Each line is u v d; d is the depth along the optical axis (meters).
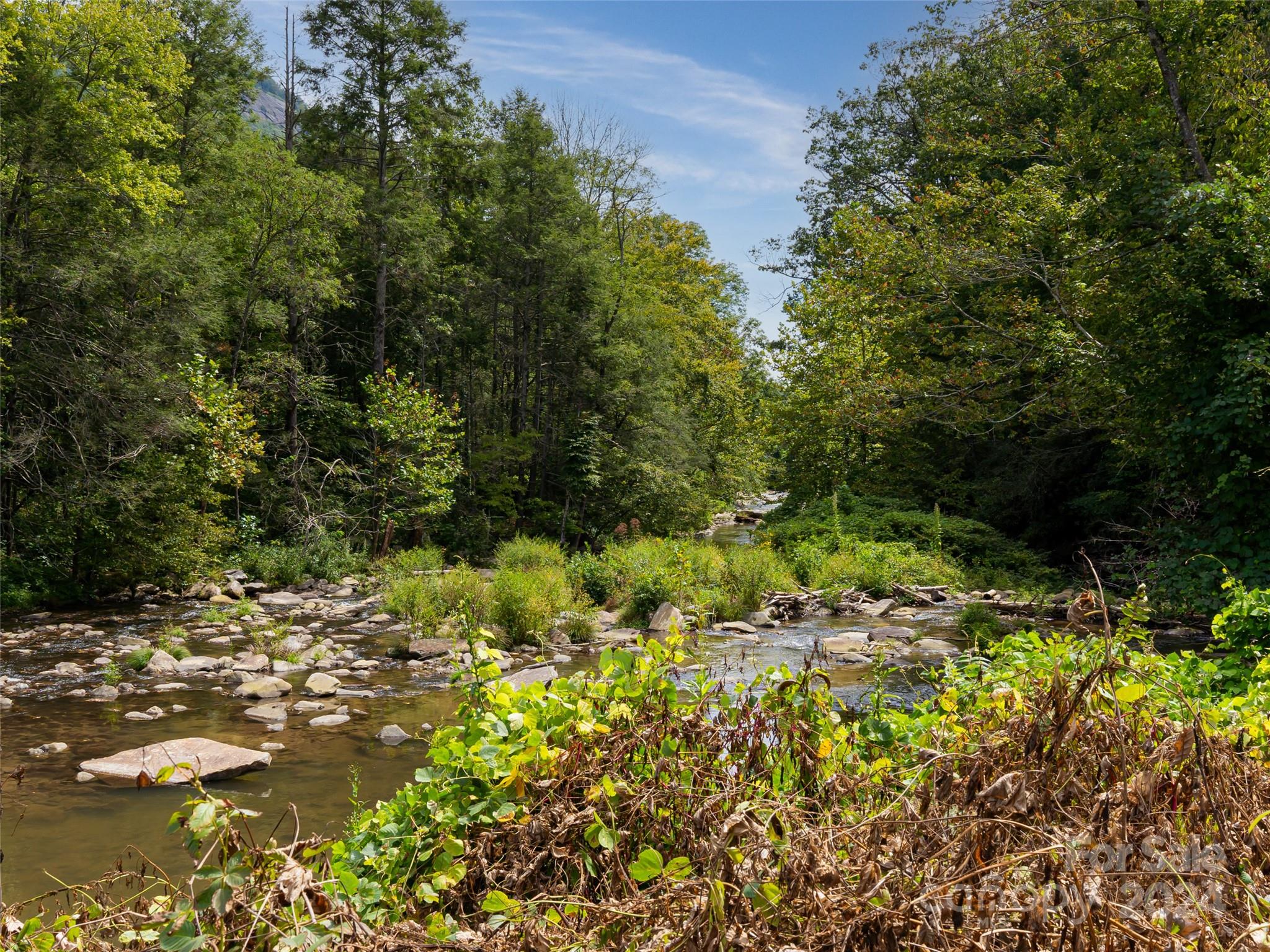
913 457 25.03
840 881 2.06
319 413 28.25
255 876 2.21
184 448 20.00
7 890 4.83
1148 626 12.41
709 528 41.50
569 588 15.68
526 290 33.06
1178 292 11.84
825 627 14.65
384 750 7.80
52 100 18.52
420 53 29.30
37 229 18.47
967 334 20.05
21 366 17.56
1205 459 11.76
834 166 33.22
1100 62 16.27
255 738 8.17
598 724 2.88
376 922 2.47
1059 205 16.45
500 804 2.74
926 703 3.93
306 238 25.83
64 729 8.47
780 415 27.45
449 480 25.44
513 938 2.24
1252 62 14.30
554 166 33.16
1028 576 20.31
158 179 20.73
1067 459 22.05
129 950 2.20
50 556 17.25
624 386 32.69
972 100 25.84
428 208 29.59
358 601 18.56
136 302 20.02
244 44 30.47
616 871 2.50
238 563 21.44
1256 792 2.46
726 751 3.09
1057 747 2.40
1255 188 12.02
